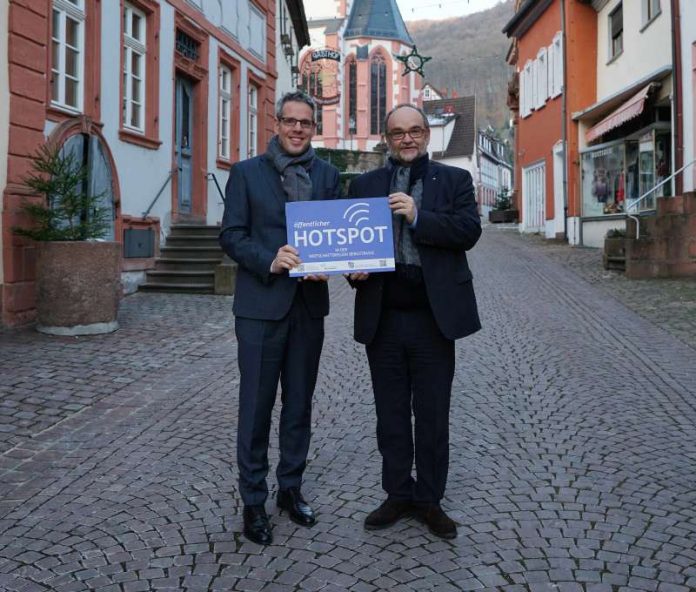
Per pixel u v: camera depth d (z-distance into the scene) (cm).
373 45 5719
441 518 331
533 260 1625
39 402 532
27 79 798
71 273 752
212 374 634
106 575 295
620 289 1160
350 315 960
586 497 374
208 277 1134
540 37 2302
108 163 1012
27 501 368
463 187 330
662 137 1551
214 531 336
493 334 816
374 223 317
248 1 1664
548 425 495
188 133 1390
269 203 333
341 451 447
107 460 427
